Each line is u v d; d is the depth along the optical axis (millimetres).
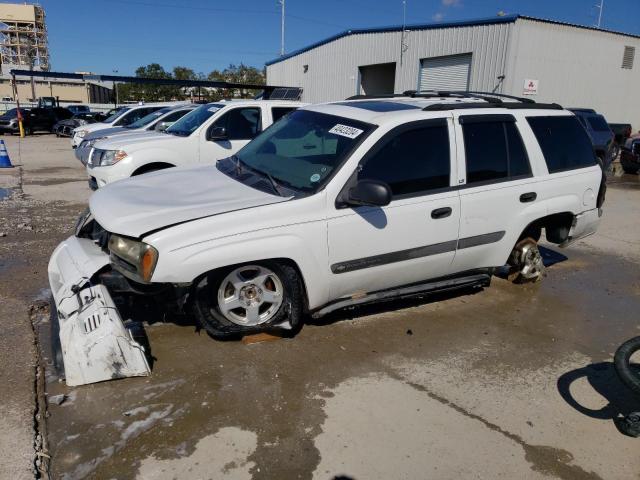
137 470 2779
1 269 5613
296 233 3818
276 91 24109
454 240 4539
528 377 3885
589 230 5660
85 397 3367
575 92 21641
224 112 8742
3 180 11852
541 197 5035
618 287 5906
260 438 3061
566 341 4504
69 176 12711
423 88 22516
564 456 3059
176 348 4008
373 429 3186
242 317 4043
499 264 5016
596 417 3447
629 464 3029
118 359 3523
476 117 4691
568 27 20203
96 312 3564
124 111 17734
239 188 4168
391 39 23594
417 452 3010
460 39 20438
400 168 4230
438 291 4781
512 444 3129
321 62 28953
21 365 3693
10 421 3098
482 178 4664
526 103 5309
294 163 4355
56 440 2973
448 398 3553
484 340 4430
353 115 4465
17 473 2707
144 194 4125
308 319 4613
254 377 3676
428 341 4352
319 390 3559
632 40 23000
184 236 3555
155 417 3201
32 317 4477
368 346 4207
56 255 4367
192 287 3729
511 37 18703
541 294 5566
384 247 4188
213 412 3271
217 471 2799
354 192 3852
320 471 2828
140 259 3523
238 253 3672
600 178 5551
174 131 9117
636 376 3264
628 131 19547
